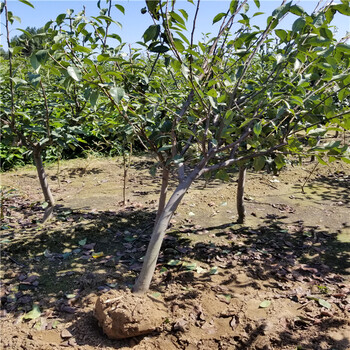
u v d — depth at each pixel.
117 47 2.61
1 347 2.28
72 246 3.76
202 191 5.55
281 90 2.94
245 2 2.71
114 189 5.83
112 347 2.30
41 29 2.29
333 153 2.49
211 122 3.15
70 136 3.48
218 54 3.02
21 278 3.11
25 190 5.79
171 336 2.39
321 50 2.33
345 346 2.24
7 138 3.38
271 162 3.30
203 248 3.68
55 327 2.50
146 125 3.16
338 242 3.84
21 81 2.71
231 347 2.28
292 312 2.61
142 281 2.77
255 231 4.12
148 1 2.44
